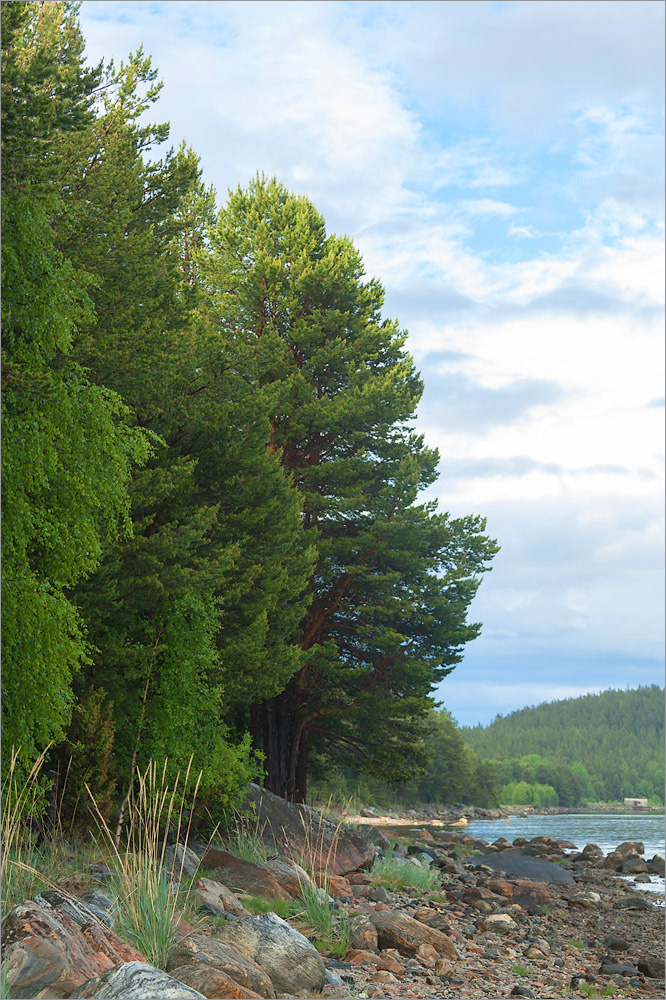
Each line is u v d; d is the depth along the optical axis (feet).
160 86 71.46
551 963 46.55
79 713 50.75
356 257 125.90
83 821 47.88
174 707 58.23
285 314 118.11
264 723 102.78
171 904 30.45
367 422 118.32
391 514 113.80
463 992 34.65
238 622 77.51
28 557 46.09
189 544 62.95
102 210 59.41
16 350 44.29
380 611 110.32
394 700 108.27
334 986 31.22
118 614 59.98
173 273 73.15
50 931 22.91
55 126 54.03
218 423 70.13
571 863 108.47
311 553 90.38
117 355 56.85
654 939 58.49
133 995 20.77
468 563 119.34
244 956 29.09
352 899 48.55
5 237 42.63
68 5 69.51
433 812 383.24
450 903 60.13
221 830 59.77
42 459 41.93
